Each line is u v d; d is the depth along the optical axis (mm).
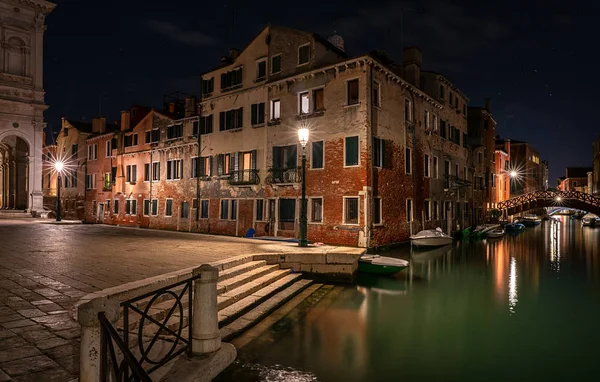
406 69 23922
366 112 18125
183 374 4727
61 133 42375
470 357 7031
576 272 16125
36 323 5309
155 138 30422
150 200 30422
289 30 21328
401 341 7766
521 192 58219
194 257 10891
